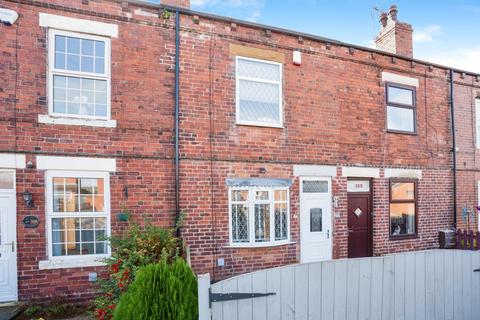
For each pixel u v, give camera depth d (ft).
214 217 23.61
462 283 14.70
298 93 26.94
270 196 25.26
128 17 22.12
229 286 11.31
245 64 25.52
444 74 33.99
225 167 24.16
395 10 34.24
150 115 22.41
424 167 32.14
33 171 19.83
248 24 25.08
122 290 15.74
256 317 11.58
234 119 24.62
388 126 30.94
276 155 25.80
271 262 24.99
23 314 18.15
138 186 21.90
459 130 34.45
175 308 11.24
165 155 22.66
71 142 20.58
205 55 24.04
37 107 20.03
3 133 19.33
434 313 14.02
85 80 21.49
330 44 28.35
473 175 34.86
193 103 23.53
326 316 12.46
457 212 33.47
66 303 19.47
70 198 20.77
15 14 19.66
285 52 26.68
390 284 13.34
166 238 18.84
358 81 29.50
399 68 31.45
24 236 19.48
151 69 22.59
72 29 20.77
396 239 30.14
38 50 20.18
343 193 28.12
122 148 21.66
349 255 28.50
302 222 26.37
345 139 28.53
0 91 19.38
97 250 21.06
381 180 29.84
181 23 23.48
